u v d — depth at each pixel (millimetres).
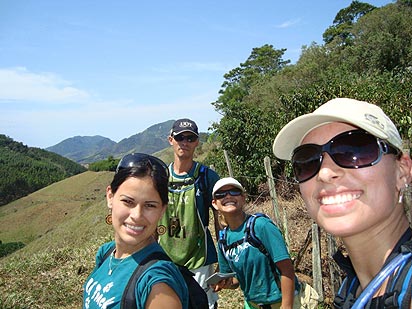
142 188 939
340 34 25281
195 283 1074
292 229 3857
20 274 3854
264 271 1524
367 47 14055
